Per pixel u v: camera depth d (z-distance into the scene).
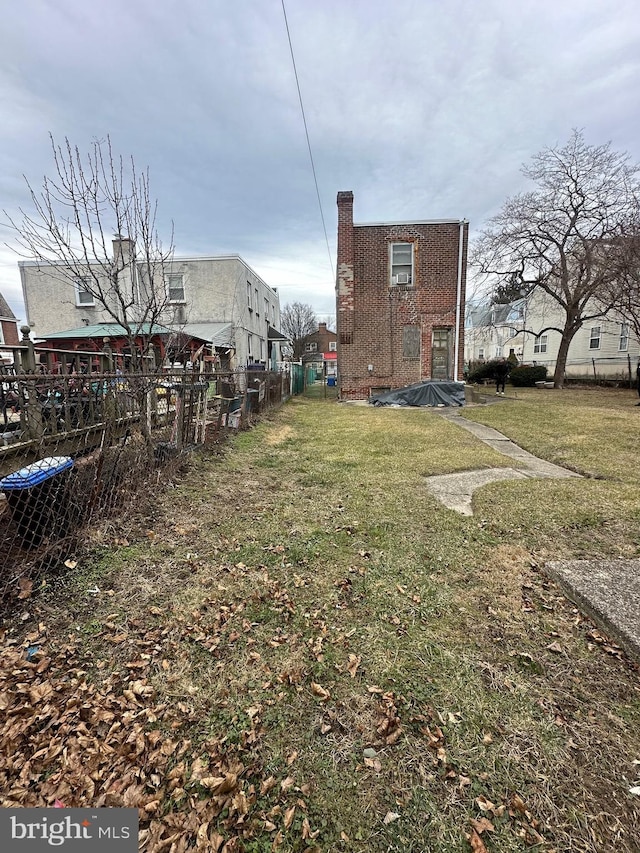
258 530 3.43
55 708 1.71
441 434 7.79
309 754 1.53
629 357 19.19
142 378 4.16
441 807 1.34
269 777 1.45
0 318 16.81
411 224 14.22
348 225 14.34
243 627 2.24
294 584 2.64
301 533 3.38
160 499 3.94
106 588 2.54
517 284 18.66
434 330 14.73
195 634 2.18
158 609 2.37
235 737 1.60
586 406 11.59
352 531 3.41
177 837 1.27
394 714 1.69
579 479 4.77
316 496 4.29
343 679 1.88
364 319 14.75
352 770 1.47
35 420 3.13
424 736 1.59
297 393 19.88
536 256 17.62
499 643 2.10
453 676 1.88
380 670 1.93
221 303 17.17
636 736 1.57
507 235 17.30
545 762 1.48
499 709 1.70
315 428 8.82
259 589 2.58
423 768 1.47
